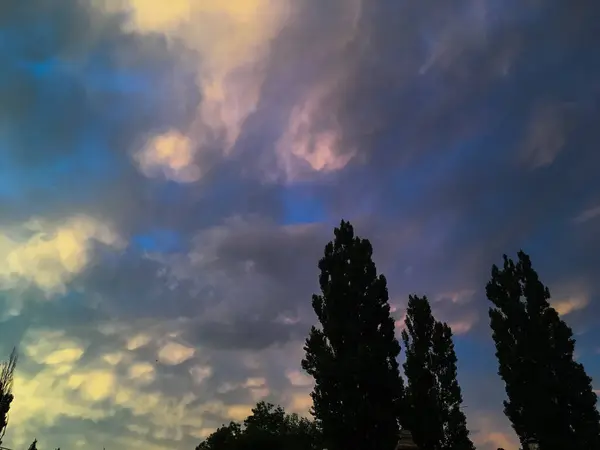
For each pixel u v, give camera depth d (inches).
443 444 1318.9
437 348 1440.7
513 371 1286.9
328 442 961.5
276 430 2598.4
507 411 1282.0
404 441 1312.7
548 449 1163.9
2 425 1520.7
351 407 956.0
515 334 1330.0
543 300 1346.0
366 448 940.0
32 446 2012.8
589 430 1169.4
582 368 1253.7
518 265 1412.4
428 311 1514.5
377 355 1006.4
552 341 1294.3
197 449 2615.7
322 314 1095.6
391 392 984.3
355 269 1105.4
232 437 2327.8
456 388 1385.3
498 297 1403.8
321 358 1003.9
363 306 1064.8
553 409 1189.7
